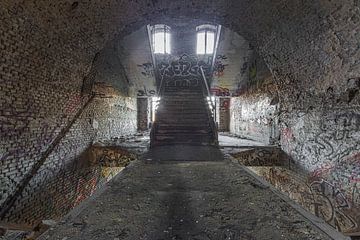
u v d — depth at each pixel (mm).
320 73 6551
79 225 2676
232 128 15664
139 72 13047
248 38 8703
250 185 4273
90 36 7309
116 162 8945
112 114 11672
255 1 6629
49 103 6652
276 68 8523
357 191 5500
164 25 13523
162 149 8078
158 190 3988
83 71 8203
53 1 5223
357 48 5102
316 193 7070
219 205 3314
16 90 5332
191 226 2666
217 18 8250
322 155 6750
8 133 5164
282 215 2963
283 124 8867
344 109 5918
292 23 6418
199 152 7582
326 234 2461
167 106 11500
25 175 5789
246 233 2494
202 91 13648
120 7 6949
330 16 5293
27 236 3867
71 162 7977
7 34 4730
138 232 2520
